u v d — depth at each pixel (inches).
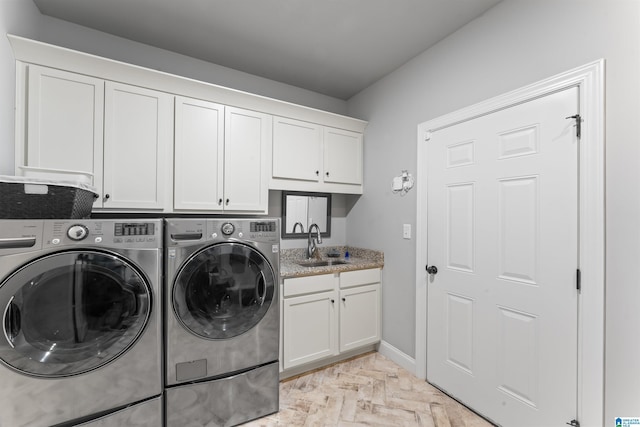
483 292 71.3
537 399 60.4
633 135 48.1
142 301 57.6
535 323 61.0
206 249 65.2
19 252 47.6
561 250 56.9
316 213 118.6
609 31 50.8
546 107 59.4
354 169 112.4
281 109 95.3
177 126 78.8
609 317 50.5
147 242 58.7
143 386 58.5
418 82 91.2
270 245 73.7
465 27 76.9
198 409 64.6
